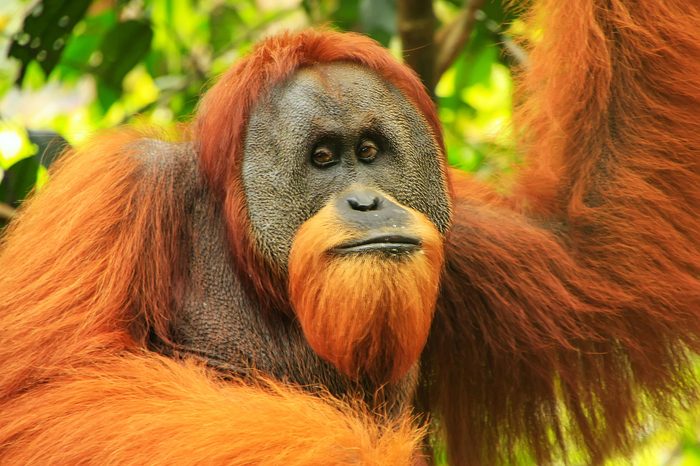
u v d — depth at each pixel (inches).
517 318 341.1
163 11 553.0
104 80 495.2
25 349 270.4
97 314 277.1
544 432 362.6
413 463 268.7
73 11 420.2
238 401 259.9
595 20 338.0
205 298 297.4
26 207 318.7
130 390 263.1
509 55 405.7
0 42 572.7
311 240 267.4
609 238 338.3
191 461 240.2
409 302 260.8
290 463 239.3
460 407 354.9
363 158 281.7
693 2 339.0
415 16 410.6
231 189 287.7
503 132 375.9
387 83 289.0
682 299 339.3
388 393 306.5
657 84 334.6
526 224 348.5
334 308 262.1
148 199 293.1
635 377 354.0
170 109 514.9
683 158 336.5
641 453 397.4
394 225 263.6
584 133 341.4
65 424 255.0
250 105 287.3
